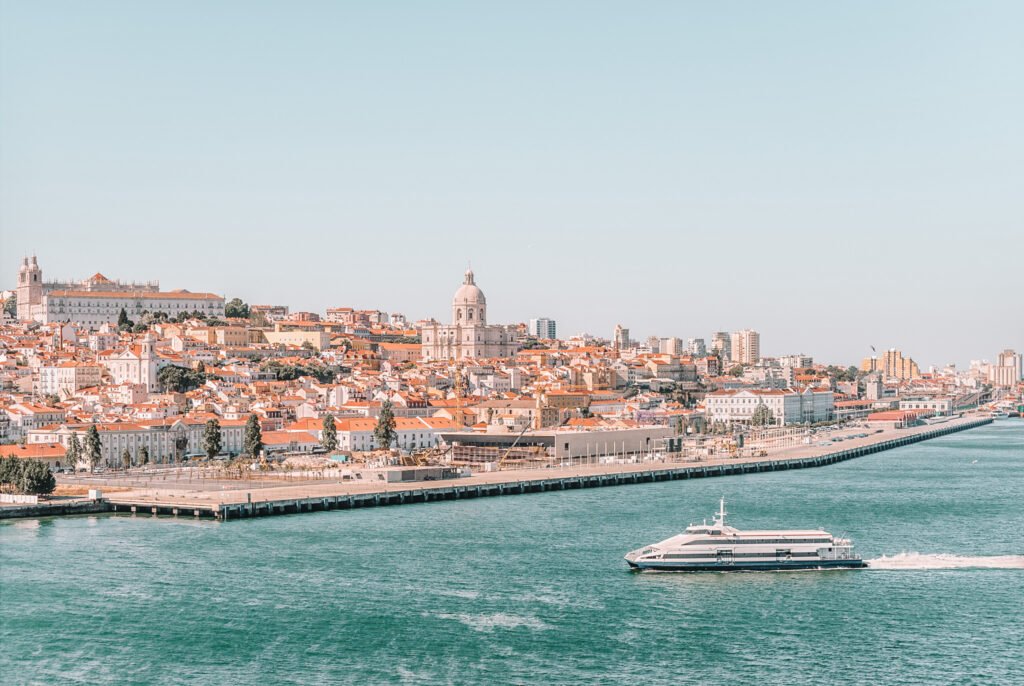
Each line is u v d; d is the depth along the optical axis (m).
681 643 188.50
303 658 180.50
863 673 174.75
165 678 172.38
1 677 173.00
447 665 177.50
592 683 170.25
